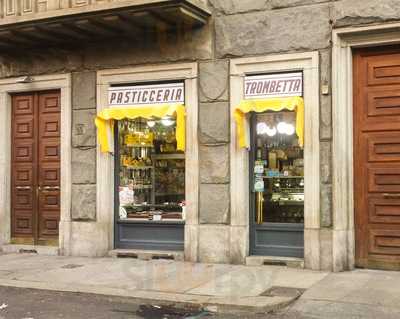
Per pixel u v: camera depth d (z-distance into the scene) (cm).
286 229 934
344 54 885
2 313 688
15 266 970
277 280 818
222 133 962
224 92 962
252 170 962
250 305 684
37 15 970
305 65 906
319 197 891
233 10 955
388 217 868
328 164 888
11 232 1155
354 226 888
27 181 1143
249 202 960
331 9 887
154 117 1008
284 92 920
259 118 962
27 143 1145
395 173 863
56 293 798
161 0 891
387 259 869
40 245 1125
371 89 884
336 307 683
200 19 957
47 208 1123
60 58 1095
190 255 978
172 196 1023
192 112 985
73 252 1072
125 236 1056
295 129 930
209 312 691
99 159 1054
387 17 848
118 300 755
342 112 880
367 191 882
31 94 1141
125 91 1040
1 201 1148
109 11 927
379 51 881
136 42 1030
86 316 671
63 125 1091
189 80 990
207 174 972
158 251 1019
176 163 1019
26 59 1127
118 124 1070
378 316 646
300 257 923
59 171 1111
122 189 1064
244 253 941
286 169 941
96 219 1056
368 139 883
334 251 872
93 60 1066
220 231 958
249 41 944
